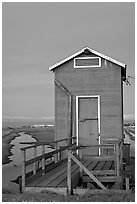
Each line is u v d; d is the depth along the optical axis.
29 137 43.56
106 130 15.01
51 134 47.28
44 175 10.96
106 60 15.20
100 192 9.02
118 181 10.17
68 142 14.95
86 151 15.00
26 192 9.08
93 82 15.25
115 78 15.09
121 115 14.99
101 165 12.95
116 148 10.40
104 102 15.12
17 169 18.34
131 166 14.10
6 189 10.84
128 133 35.25
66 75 15.48
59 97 15.49
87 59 15.35
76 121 15.29
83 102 15.34
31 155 25.06
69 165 9.10
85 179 10.69
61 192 8.99
